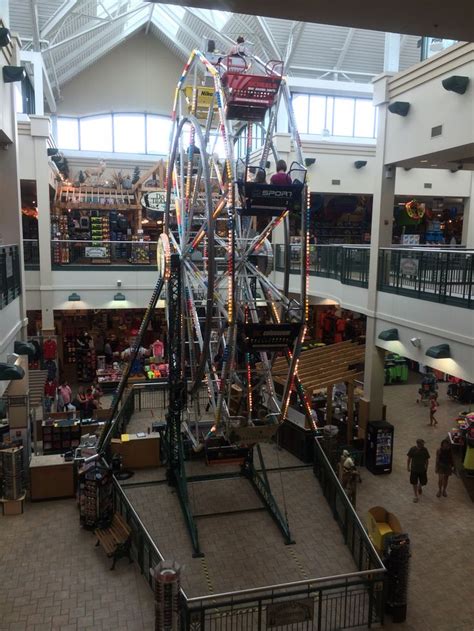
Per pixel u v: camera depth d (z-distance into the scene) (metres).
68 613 8.12
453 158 13.06
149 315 12.43
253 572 9.21
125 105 28.53
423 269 12.09
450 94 11.67
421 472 11.83
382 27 3.47
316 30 22.81
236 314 8.87
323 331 24.52
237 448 10.77
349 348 16.91
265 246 10.79
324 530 10.52
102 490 10.31
